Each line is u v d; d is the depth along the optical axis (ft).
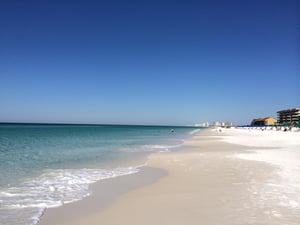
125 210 20.01
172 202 21.57
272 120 502.38
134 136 159.43
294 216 17.81
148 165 41.78
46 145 80.38
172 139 125.70
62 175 33.96
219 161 44.21
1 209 20.61
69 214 19.42
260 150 63.31
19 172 35.91
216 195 23.18
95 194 24.88
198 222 17.11
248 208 19.51
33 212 19.93
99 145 83.35
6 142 90.53
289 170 34.81
